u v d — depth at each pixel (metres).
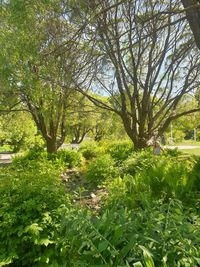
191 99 17.66
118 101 15.03
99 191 8.27
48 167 9.77
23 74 6.09
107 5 8.09
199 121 22.55
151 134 14.84
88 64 7.75
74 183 10.00
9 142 34.78
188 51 13.51
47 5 6.07
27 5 5.77
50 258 4.05
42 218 4.21
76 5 6.76
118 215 2.60
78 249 2.42
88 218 2.61
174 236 2.23
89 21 6.38
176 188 4.85
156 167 5.80
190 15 5.33
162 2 11.19
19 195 4.61
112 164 9.97
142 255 2.12
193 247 2.18
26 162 12.73
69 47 7.04
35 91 6.87
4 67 5.84
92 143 21.55
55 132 18.14
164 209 2.79
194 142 52.19
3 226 4.25
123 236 2.32
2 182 5.18
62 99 10.68
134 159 9.82
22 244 4.26
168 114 16.39
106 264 2.12
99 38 8.51
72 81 7.93
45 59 6.86
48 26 6.91
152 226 2.35
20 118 20.77
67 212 3.01
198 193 4.91
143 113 14.59
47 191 4.58
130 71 14.77
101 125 25.75
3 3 5.91
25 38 5.92
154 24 8.53
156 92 15.05
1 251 4.25
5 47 5.82
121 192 5.17
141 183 5.19
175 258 2.15
